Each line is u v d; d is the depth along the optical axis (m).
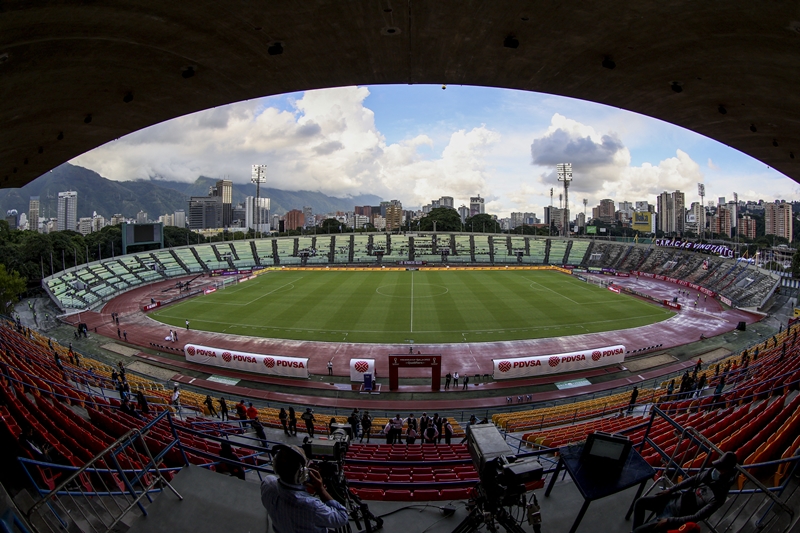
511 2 11.50
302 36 13.17
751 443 9.80
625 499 6.30
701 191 94.62
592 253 98.00
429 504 6.49
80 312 54.22
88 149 23.08
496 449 5.12
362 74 16.50
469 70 16.09
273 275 80.62
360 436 19.53
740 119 17.61
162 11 10.88
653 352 36.66
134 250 100.12
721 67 13.49
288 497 4.02
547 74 16.03
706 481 4.84
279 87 17.25
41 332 44.81
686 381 22.58
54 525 6.02
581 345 38.06
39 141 20.00
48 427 11.82
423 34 13.38
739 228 195.25
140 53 13.16
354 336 40.03
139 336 42.16
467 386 30.00
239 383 30.61
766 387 16.69
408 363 28.86
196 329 43.62
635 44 13.02
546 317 46.34
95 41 11.80
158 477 6.13
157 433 13.47
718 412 14.83
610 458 4.95
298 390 29.44
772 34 10.79
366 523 5.71
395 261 99.12
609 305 52.47
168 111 18.52
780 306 55.31
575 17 11.93
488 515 4.91
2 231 91.94
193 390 29.47
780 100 14.93
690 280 72.56
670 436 12.50
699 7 10.50
